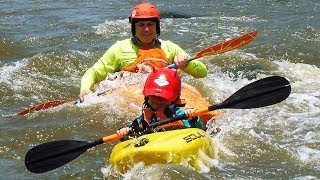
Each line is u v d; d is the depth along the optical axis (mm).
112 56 6469
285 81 5117
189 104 5840
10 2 13914
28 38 9562
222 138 5348
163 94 4938
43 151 4633
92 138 5492
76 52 8508
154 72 5082
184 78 7090
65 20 11609
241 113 5926
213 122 5652
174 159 4539
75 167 4875
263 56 8453
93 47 9078
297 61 8305
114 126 5727
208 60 8094
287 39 9297
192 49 9023
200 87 6871
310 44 9000
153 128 4859
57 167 4656
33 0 14180
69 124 5766
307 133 5480
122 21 11078
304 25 10547
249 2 13352
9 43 9078
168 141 4621
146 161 4527
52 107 6125
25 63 7898
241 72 7645
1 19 11688
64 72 7758
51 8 13086
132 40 6523
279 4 12969
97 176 4699
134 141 4676
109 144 5316
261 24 10844
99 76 6457
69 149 4684
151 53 6449
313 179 4547
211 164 4762
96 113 5949
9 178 4695
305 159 4934
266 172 4676
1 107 6395
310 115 5953
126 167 4539
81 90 6273
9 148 5270
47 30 10531
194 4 13430
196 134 4785
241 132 5492
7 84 7078
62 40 9562
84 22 11391
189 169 4527
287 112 6027
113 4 13688
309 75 7477
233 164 4812
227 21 11273
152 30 6387
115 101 6121
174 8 12969
